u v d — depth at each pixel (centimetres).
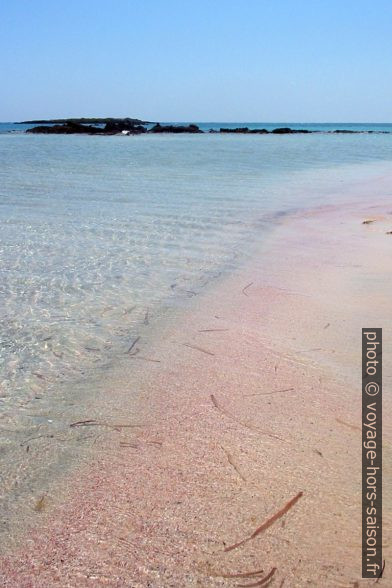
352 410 285
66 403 300
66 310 434
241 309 434
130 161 1972
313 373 325
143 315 424
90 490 231
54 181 1305
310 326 395
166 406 294
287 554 196
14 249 614
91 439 267
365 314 414
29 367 342
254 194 1105
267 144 3516
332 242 665
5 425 280
